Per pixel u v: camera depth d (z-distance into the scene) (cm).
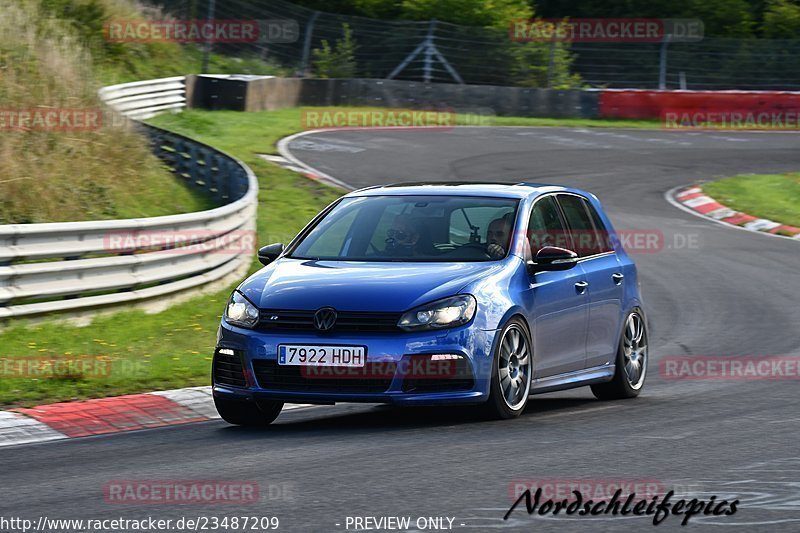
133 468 2214
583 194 3338
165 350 3819
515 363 2752
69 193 5819
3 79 6594
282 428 2748
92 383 3238
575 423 2695
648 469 2119
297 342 2583
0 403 2953
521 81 14612
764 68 15100
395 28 14612
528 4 17875
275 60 14025
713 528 1706
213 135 9900
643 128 13050
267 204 7200
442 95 13325
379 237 2916
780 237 7650
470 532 1670
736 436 2497
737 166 10481
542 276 2895
